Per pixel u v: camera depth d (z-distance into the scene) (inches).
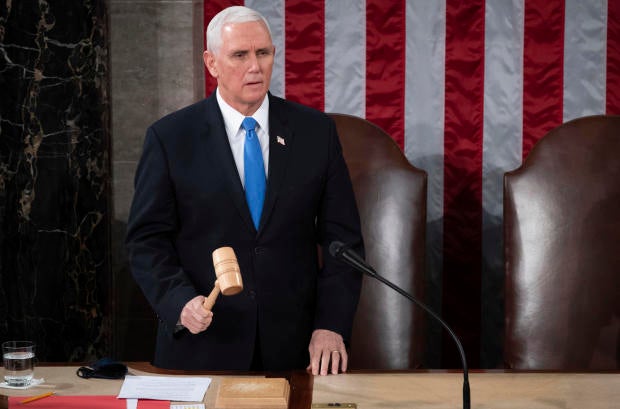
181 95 545.0
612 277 442.6
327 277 359.6
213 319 350.0
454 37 533.0
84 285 524.7
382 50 534.9
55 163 515.8
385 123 538.9
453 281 548.7
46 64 510.0
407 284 453.1
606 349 441.7
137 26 540.4
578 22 529.0
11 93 507.5
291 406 284.5
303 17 534.6
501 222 543.2
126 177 549.6
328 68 537.0
